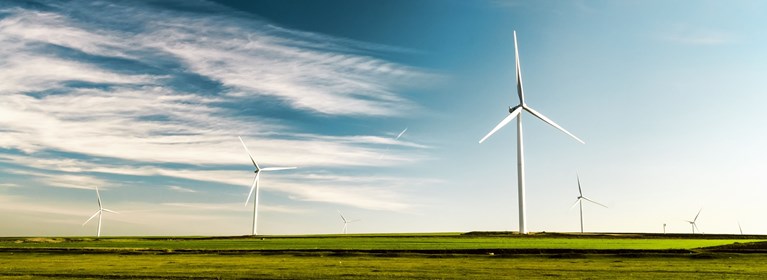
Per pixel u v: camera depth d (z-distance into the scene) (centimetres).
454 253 6394
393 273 4356
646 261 5350
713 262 5191
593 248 6719
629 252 6075
